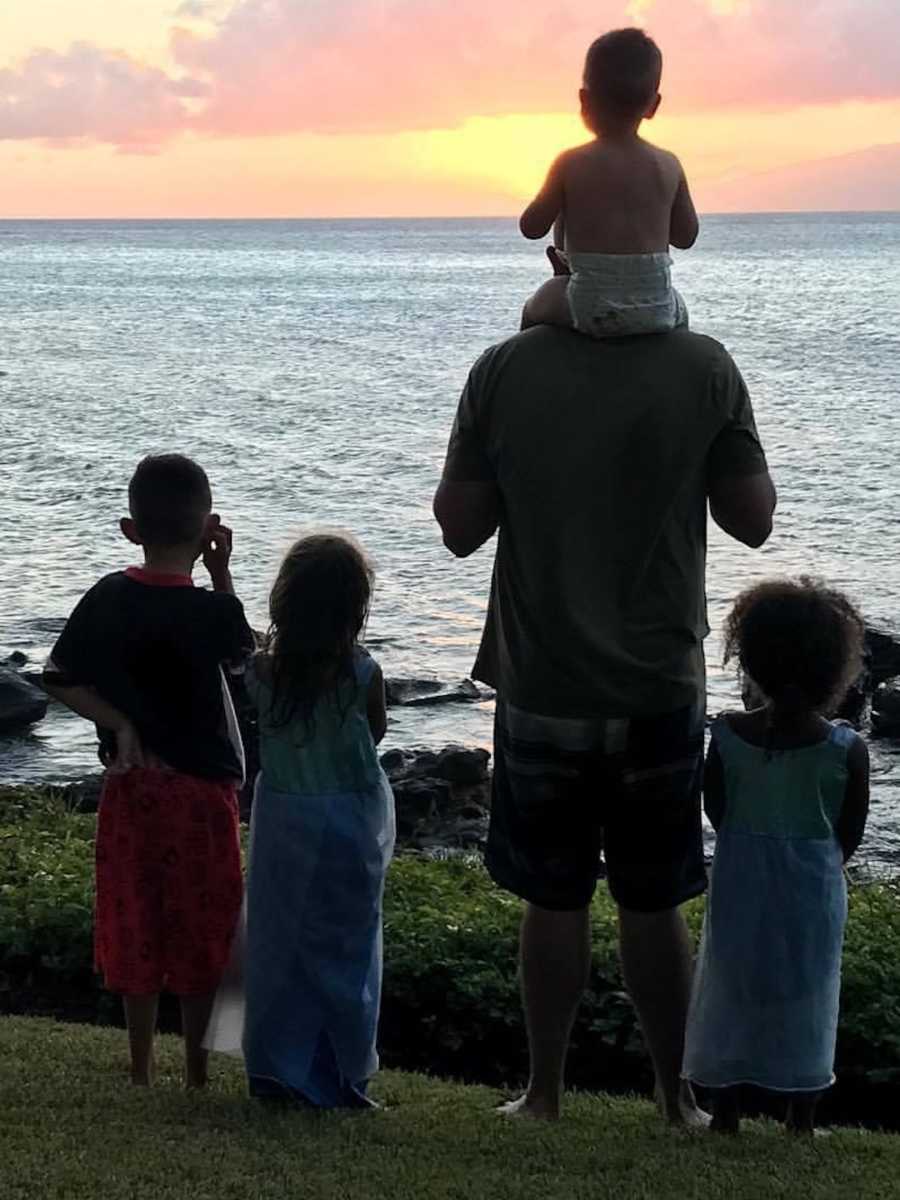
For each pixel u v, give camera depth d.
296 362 66.25
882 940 7.22
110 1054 5.75
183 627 5.15
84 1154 4.39
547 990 5.05
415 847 12.18
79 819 9.88
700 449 4.81
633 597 4.81
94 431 44.66
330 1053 5.14
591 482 4.79
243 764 5.36
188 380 59.09
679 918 5.07
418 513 31.75
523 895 4.98
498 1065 6.71
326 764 5.14
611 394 4.79
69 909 7.34
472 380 5.03
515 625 4.91
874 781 14.97
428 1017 6.88
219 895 5.23
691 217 5.21
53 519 30.56
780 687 4.92
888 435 42.41
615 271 4.83
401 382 58.38
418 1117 5.04
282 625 5.11
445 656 20.47
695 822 4.96
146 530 5.20
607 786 4.91
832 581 25.11
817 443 41.09
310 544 5.19
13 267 180.38
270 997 5.09
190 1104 4.96
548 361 4.85
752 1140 4.89
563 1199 4.18
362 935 5.16
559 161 5.04
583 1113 5.30
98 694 5.18
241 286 134.25
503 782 5.01
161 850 5.18
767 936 4.94
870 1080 6.33
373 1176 4.32
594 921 7.35
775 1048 4.94
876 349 68.25
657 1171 4.44
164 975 5.26
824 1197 4.27
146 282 142.12
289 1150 4.52
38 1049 5.77
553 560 4.81
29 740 16.22
